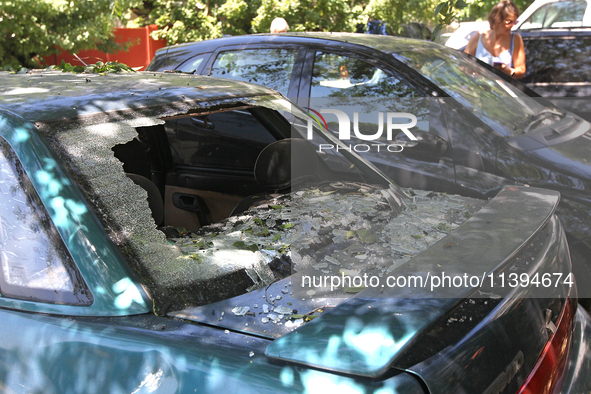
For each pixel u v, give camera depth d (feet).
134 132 5.87
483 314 4.48
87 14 32.81
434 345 4.11
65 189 5.20
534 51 19.99
